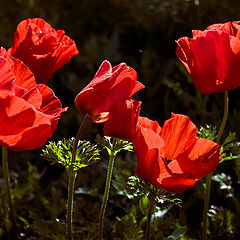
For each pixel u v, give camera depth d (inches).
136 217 61.6
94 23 90.9
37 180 66.4
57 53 55.9
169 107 74.5
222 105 71.2
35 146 51.9
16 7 93.4
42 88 53.3
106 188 55.4
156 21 84.5
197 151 53.9
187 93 71.6
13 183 66.6
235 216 61.7
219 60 55.2
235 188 65.0
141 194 55.1
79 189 62.6
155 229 60.4
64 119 74.2
